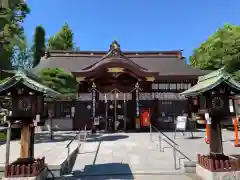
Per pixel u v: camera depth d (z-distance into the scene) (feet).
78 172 24.66
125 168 25.66
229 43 73.72
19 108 20.29
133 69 59.00
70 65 77.92
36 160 21.58
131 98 61.82
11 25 50.11
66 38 147.43
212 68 88.28
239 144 38.58
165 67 76.84
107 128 62.59
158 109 68.23
